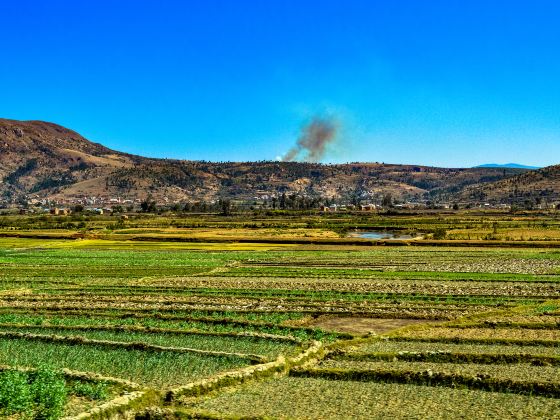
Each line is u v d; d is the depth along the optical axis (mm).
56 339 40844
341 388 30516
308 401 28266
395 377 31875
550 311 51625
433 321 50875
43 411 25328
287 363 34906
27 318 51219
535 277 74750
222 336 42844
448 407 27016
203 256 108688
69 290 69625
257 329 47031
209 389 30219
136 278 80000
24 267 91812
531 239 128375
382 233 169875
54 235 157000
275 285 71562
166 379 31844
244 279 77750
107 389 29375
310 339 42875
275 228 184750
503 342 40219
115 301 61406
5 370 30922
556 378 30891
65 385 29062
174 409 26719
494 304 57000
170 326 47531
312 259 100438
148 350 37906
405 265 90188
